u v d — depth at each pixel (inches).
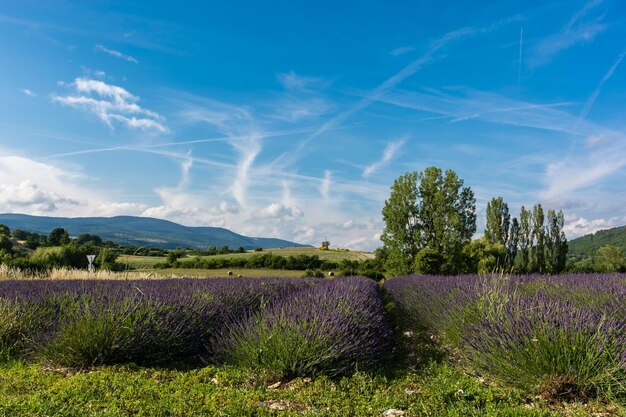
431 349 255.9
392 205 1136.8
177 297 284.7
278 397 165.6
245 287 425.4
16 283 438.0
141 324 224.4
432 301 347.9
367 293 412.5
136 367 208.1
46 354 212.1
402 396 163.9
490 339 184.1
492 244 1482.5
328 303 270.2
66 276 725.3
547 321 175.6
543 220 1533.0
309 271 1291.8
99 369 202.8
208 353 242.4
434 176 1103.0
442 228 1068.5
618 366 149.9
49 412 134.9
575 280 460.8
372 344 223.1
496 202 1562.5
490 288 261.9
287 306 260.7
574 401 152.3
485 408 146.5
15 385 170.9
